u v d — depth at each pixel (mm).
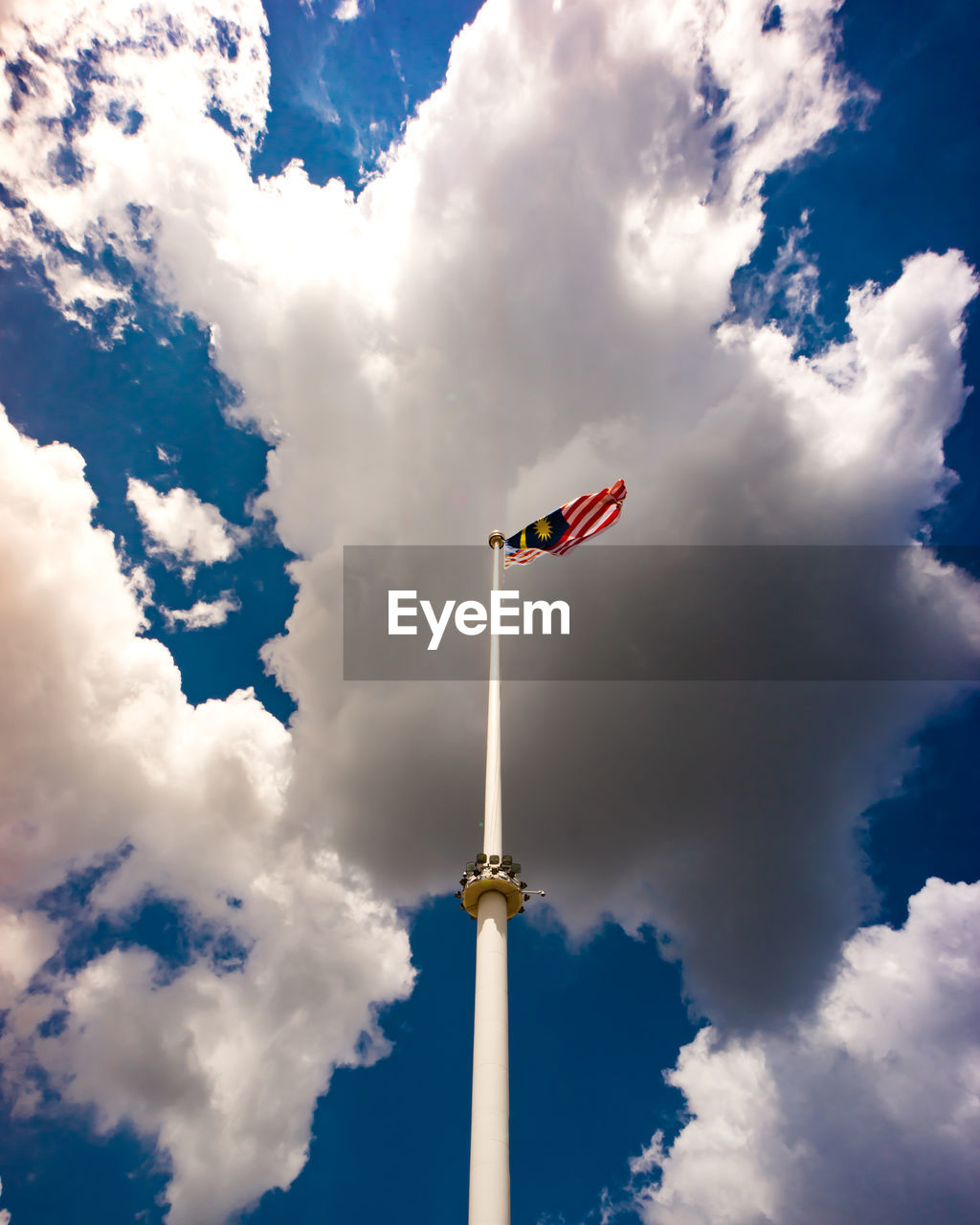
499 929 21188
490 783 26016
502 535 38906
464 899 22344
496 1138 17266
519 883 22328
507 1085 18344
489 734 28094
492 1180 16609
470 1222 16234
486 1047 18719
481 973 20250
